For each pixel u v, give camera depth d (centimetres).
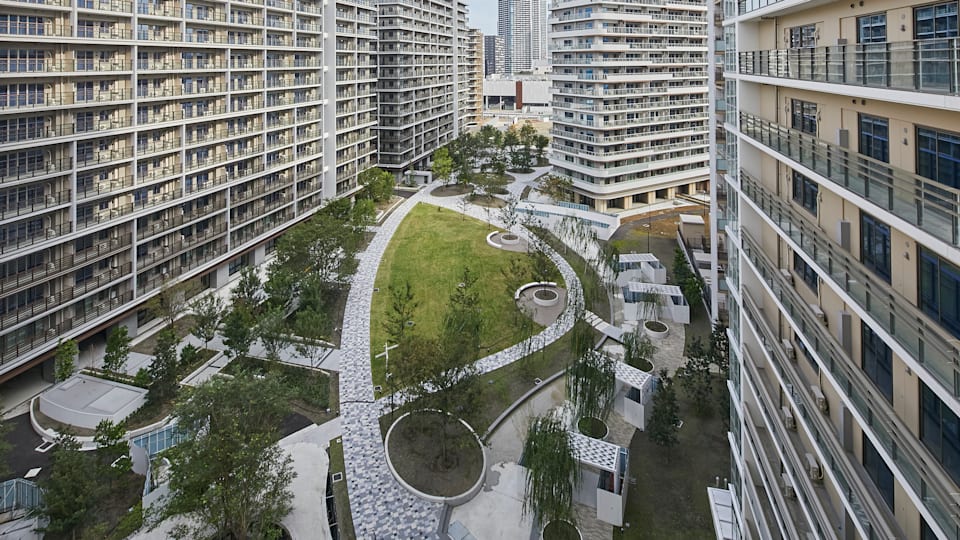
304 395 3822
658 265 5769
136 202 4678
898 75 1230
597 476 2959
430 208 8769
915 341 1167
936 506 1098
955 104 1046
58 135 3944
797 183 1905
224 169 5656
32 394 3841
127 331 4191
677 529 2731
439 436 3434
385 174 8681
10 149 3606
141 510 2731
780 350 1897
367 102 8512
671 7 7931
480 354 4447
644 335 4550
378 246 7038
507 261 6475
